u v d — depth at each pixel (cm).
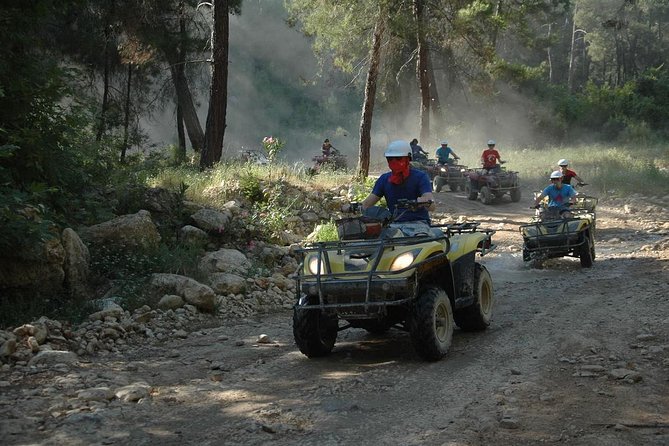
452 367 671
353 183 1847
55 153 1052
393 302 658
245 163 1952
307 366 701
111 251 1045
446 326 712
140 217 1105
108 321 849
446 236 757
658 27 9031
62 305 883
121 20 2828
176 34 3052
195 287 955
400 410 557
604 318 838
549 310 913
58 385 633
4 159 959
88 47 2798
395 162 748
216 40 2048
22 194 835
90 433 517
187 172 1788
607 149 3972
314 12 2716
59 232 991
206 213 1267
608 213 2075
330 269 691
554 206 1405
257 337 836
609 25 7312
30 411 563
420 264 672
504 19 3039
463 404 564
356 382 636
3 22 969
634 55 8662
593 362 661
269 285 1089
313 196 1661
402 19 2394
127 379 658
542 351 711
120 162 1727
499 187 2386
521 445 476
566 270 1311
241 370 691
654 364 648
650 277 1125
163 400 595
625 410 534
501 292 1078
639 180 2489
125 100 3219
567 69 8844
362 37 2817
